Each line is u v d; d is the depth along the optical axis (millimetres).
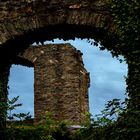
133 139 9508
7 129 11109
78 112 20125
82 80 21406
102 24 10922
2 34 11469
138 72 10133
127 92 10188
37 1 11469
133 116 9664
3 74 12164
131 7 10359
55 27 11406
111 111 9945
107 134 9977
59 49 20734
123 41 10375
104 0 10992
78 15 11180
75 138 13945
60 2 11336
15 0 11578
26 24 11430
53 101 20312
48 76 20609
